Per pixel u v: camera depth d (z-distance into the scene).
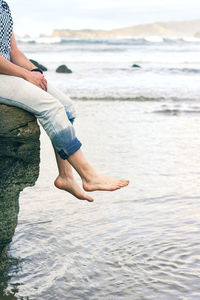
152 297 3.13
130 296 3.15
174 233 4.22
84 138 8.86
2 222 3.58
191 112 12.55
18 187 3.53
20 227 4.48
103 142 8.50
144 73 25.94
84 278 3.45
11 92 3.14
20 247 4.05
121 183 3.30
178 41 79.94
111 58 40.59
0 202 3.51
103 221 4.59
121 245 4.01
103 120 11.11
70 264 3.69
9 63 3.21
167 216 4.69
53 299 3.16
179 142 8.64
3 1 3.45
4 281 3.45
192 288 3.23
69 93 16.52
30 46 63.97
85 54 46.41
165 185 5.83
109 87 18.55
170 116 11.88
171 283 3.32
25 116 3.29
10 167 3.44
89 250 3.94
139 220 4.60
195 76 24.25
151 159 7.25
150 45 66.75
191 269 3.53
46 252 3.94
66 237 4.23
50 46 64.06
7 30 3.44
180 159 7.29
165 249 3.89
